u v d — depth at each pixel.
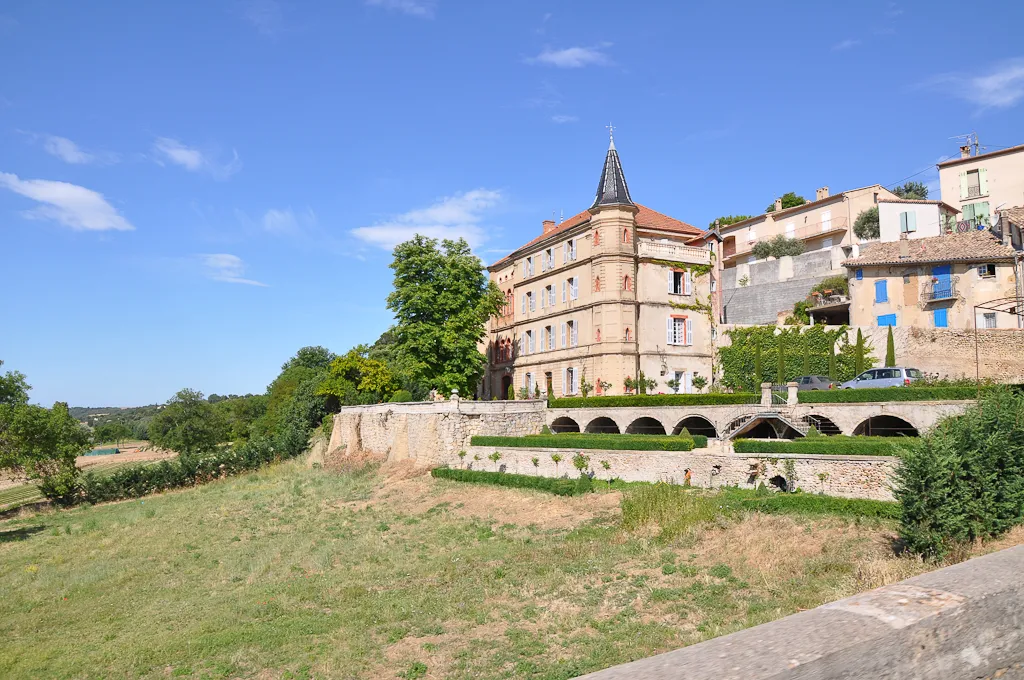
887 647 2.55
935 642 2.72
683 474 31.88
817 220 62.69
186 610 22.92
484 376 68.25
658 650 15.80
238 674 16.91
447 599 21.27
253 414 106.31
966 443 17.89
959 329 41.47
